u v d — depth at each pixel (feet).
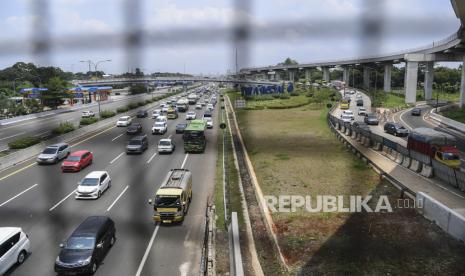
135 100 207.10
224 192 64.03
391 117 178.40
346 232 45.57
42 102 195.42
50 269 40.93
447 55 198.29
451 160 73.15
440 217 45.88
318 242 43.37
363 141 98.94
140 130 133.69
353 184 65.00
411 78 220.23
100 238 42.63
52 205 60.49
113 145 111.14
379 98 223.71
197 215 56.34
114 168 84.94
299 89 294.46
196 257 43.21
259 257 42.42
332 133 117.08
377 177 69.26
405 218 49.01
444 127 146.72
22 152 93.50
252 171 76.38
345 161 81.71
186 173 63.16
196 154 99.19
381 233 44.60
